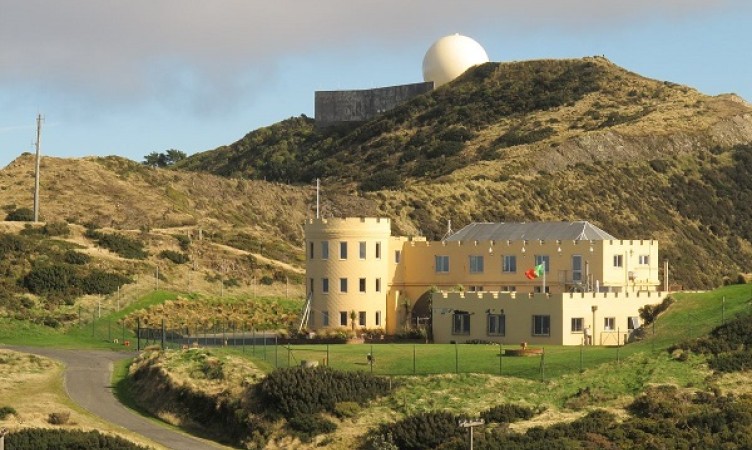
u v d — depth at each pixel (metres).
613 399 103.38
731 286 132.12
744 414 97.06
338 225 141.62
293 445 102.25
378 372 112.62
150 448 100.75
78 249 185.25
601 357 113.88
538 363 113.31
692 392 102.81
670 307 127.50
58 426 107.25
